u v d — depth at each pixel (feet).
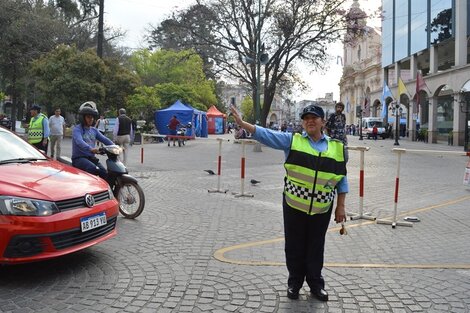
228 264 17.38
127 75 103.35
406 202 31.19
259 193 34.04
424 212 27.89
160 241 20.42
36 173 17.01
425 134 133.49
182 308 13.41
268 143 13.65
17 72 105.60
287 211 13.99
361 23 88.33
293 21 81.05
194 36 87.15
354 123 276.00
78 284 15.11
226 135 169.68
